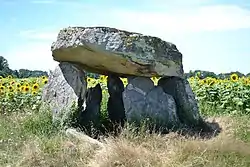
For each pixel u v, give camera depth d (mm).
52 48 10383
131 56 9305
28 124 9703
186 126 9750
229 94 12672
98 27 9430
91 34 9406
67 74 10539
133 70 9781
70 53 10117
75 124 9812
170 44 9836
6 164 7727
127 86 9977
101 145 8383
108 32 9367
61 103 10266
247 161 7688
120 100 10727
